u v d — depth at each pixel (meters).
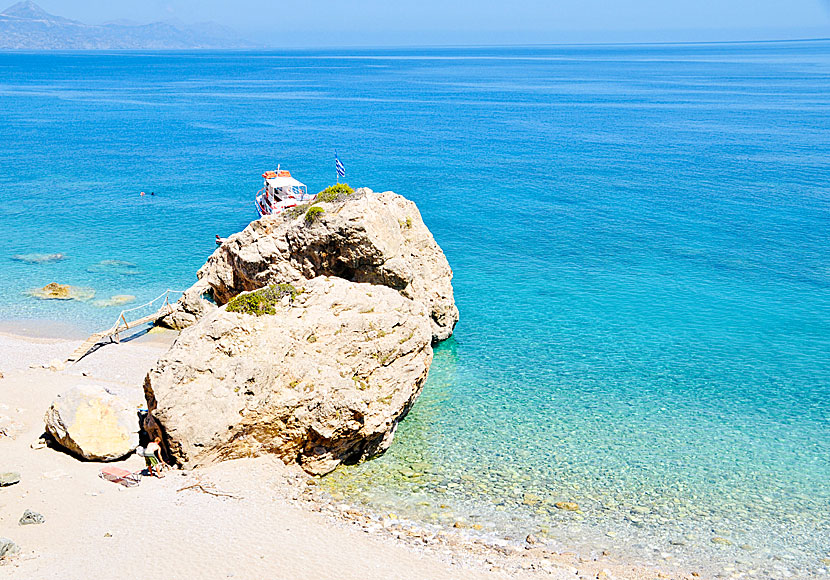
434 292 46.84
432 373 42.97
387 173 106.00
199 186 97.38
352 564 23.22
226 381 29.42
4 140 136.62
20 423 32.38
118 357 44.16
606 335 48.84
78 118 174.75
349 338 32.66
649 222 77.69
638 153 121.44
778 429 36.00
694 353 45.72
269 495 27.77
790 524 28.02
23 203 85.69
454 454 33.22
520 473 31.52
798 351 45.78
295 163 114.88
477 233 74.44
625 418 37.09
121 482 27.52
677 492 30.17
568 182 98.44
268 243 45.88
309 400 30.36
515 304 54.97
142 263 64.06
